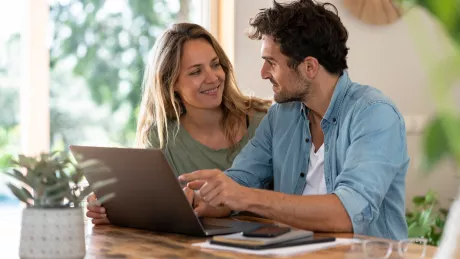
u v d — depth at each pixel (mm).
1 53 3014
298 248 1313
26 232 1164
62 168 1194
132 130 3316
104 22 3236
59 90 3135
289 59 1862
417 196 3588
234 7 3217
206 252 1303
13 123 3045
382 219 1813
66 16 3137
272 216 1577
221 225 1644
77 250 1176
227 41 3271
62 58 3135
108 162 1571
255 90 3275
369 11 3537
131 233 1614
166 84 2359
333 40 1853
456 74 256
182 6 3412
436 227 3523
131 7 3297
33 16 3037
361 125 1745
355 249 1313
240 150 2367
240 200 1561
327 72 1868
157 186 1489
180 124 2400
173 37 2348
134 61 3314
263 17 1920
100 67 3230
